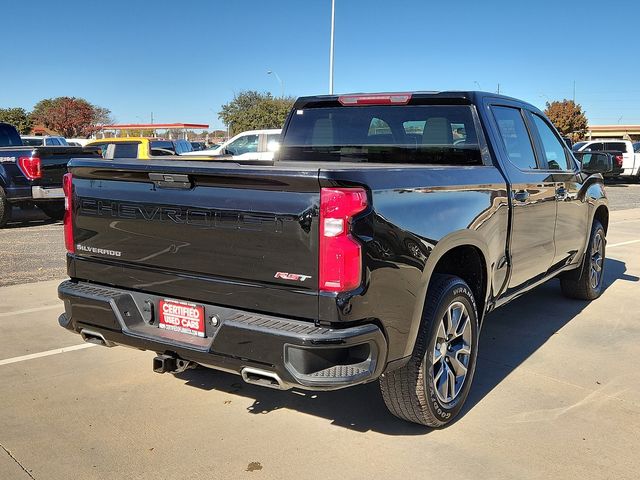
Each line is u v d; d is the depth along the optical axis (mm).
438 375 3586
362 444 3490
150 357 4836
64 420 3744
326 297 2840
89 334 3629
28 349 4969
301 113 5238
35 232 11148
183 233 3225
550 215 5148
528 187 4617
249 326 2949
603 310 6391
